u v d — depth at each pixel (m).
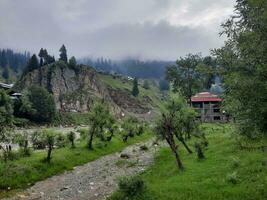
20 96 165.25
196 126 51.00
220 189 24.70
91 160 53.53
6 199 29.75
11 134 42.41
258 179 25.22
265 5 16.19
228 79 17.48
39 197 30.38
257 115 17.05
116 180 37.06
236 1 18.17
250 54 16.95
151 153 60.00
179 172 33.41
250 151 35.47
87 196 30.45
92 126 63.19
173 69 119.25
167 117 38.25
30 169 39.00
